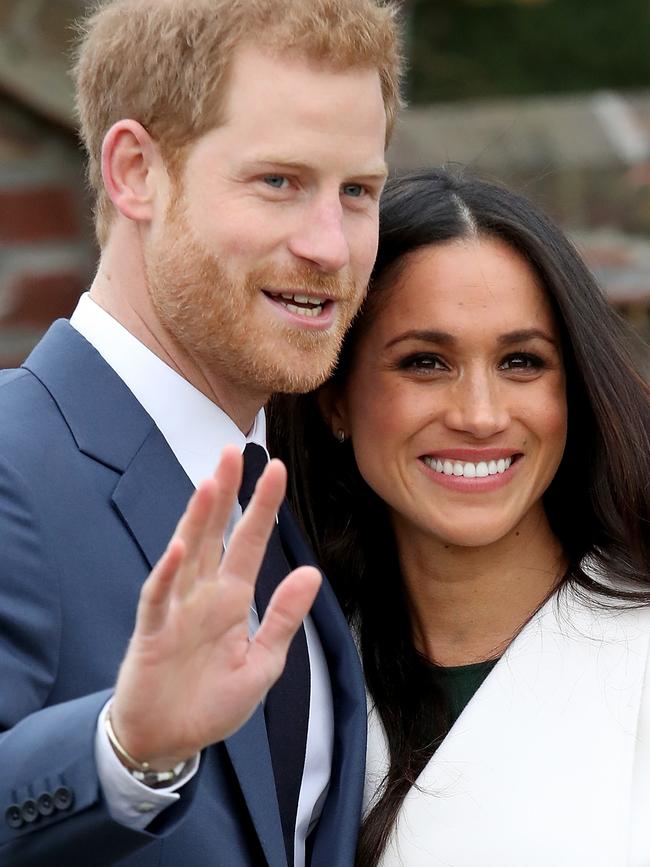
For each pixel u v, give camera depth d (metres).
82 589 7.79
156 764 6.58
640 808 8.75
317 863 8.77
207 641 6.60
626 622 9.30
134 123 8.25
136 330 8.53
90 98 8.58
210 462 8.59
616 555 9.73
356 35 8.11
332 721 9.23
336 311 8.41
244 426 8.84
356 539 10.12
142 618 6.41
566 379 9.63
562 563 9.84
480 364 9.22
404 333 9.24
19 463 7.85
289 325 8.27
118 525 8.03
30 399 8.22
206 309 8.23
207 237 8.15
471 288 9.16
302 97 8.03
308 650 9.11
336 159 8.12
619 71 29.62
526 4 28.02
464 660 9.78
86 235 15.01
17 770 6.73
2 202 14.71
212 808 7.97
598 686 9.09
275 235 8.12
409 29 26.06
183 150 8.17
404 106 9.16
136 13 8.27
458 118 19.73
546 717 9.07
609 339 9.52
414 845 8.90
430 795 8.99
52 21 14.59
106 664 7.74
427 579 9.84
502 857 8.73
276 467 6.63
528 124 19.56
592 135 19.45
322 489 10.23
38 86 14.45
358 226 8.45
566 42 29.00
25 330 14.81
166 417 8.48
